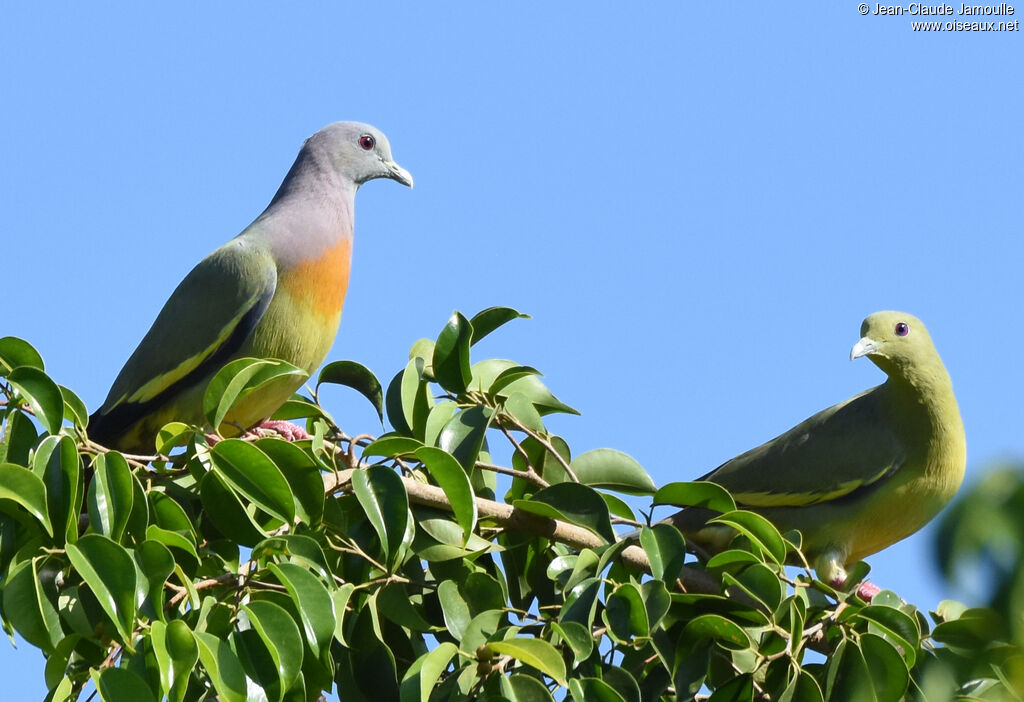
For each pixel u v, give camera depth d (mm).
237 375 8305
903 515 12281
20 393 7473
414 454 8297
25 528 7203
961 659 6148
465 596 8336
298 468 7953
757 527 8469
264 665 6820
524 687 7188
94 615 7145
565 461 9914
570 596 7719
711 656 8609
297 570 7102
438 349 9508
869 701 7512
